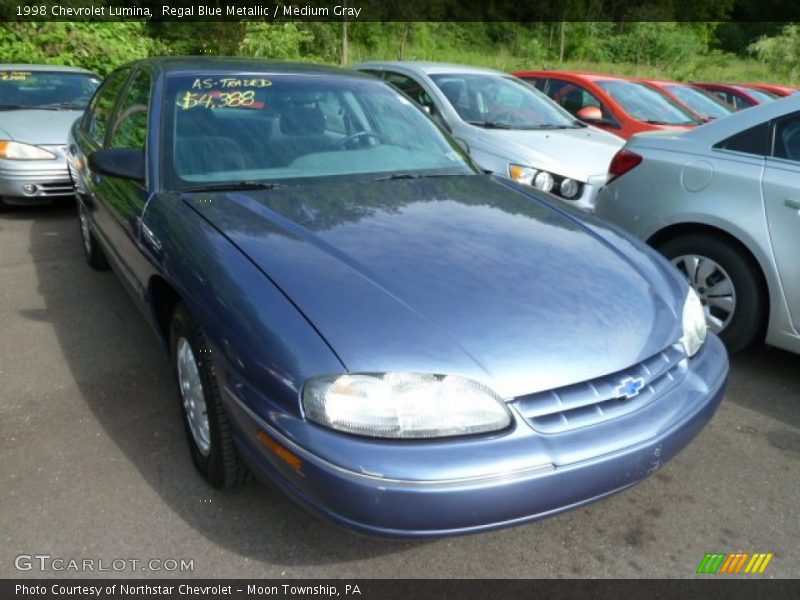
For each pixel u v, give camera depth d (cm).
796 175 329
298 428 180
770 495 261
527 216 275
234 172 287
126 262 312
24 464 262
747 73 2631
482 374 184
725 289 359
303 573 216
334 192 279
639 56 2986
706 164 359
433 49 2741
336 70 368
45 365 343
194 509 240
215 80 323
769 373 360
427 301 202
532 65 2795
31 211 655
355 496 175
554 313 205
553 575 219
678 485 265
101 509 239
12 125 625
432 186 300
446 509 176
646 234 387
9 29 1114
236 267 215
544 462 183
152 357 354
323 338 186
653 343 212
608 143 564
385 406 178
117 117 372
